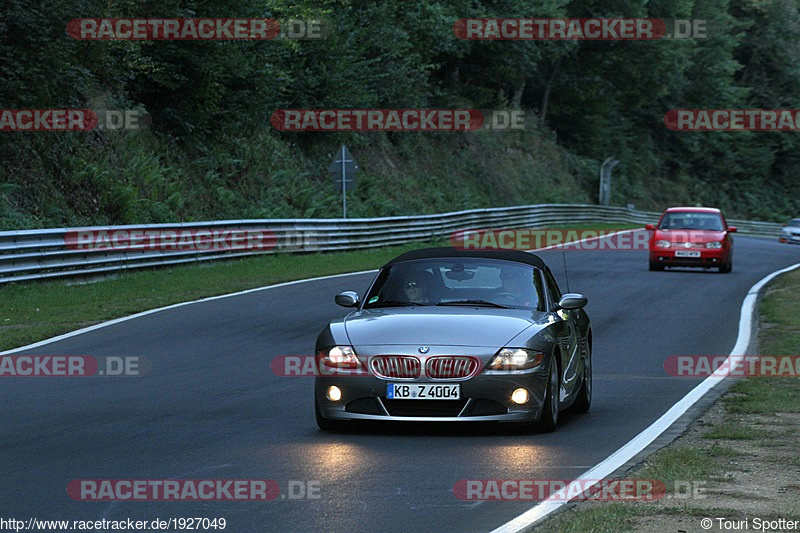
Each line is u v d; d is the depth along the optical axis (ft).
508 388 103.86
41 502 77.41
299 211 462.19
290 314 222.48
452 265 121.49
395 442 102.42
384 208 526.98
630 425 113.39
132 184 363.15
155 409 120.37
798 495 79.25
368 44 576.20
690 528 69.00
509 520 72.69
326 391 106.32
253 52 444.14
